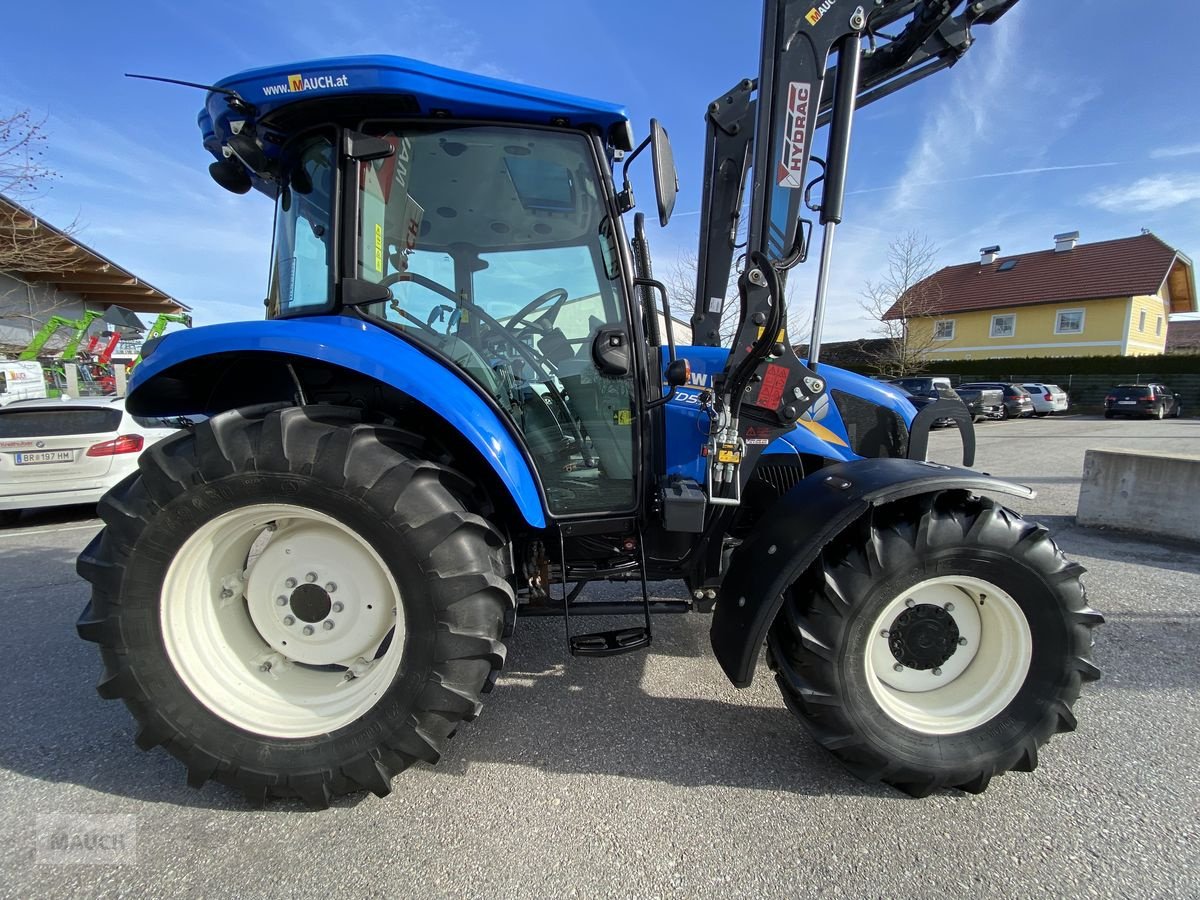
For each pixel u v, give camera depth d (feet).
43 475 19.12
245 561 6.77
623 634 7.77
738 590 6.63
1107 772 6.75
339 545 6.49
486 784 6.57
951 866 5.45
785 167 7.15
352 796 6.41
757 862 5.49
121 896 5.16
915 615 6.63
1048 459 33.17
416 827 5.96
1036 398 79.61
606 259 7.52
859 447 9.17
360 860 5.55
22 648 10.18
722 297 11.00
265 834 5.89
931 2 8.76
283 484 5.94
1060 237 101.30
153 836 5.85
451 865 5.48
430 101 6.57
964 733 6.38
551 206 7.60
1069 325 94.12
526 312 7.72
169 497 5.96
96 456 19.65
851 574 6.19
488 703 8.23
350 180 6.84
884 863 5.48
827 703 6.22
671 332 7.77
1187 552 15.03
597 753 7.12
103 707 8.23
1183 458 15.75
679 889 5.21
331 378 7.34
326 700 6.44
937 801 6.31
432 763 6.43
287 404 6.69
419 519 5.95
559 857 5.57
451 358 7.38
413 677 6.05
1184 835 5.81
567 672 9.10
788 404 7.47
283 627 6.65
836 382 9.19
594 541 8.21
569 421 7.77
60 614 11.82
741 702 8.24
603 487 7.80
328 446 5.96
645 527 7.89
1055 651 6.37
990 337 101.71
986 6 9.11
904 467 6.61
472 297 7.70
